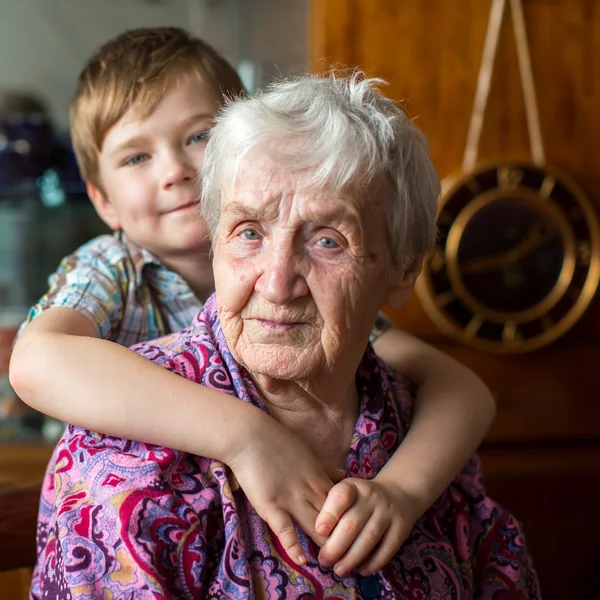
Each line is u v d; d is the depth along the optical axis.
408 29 1.79
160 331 1.21
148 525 0.75
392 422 0.94
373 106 0.79
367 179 0.76
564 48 1.84
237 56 1.91
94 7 2.04
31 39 2.04
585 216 1.85
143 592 0.72
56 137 1.92
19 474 1.81
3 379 1.88
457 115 1.83
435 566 0.87
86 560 0.74
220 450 0.77
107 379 0.83
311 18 1.79
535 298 1.86
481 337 1.86
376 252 0.80
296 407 0.86
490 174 1.82
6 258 1.92
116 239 1.26
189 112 1.20
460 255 1.83
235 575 0.75
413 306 1.89
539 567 1.93
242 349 0.78
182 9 1.97
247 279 0.76
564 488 1.92
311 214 0.74
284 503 0.77
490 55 1.81
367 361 0.93
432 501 0.87
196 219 1.20
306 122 0.75
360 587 0.80
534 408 1.93
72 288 1.12
